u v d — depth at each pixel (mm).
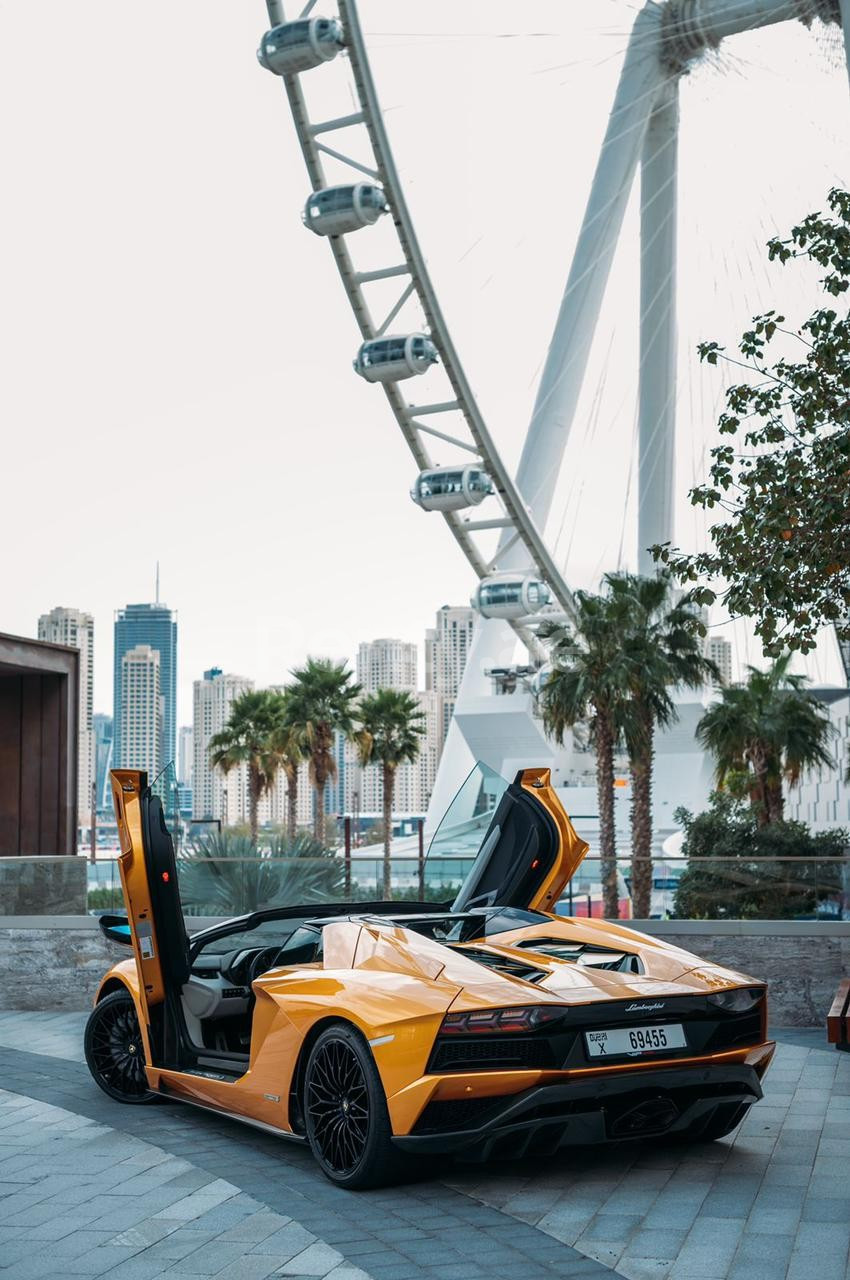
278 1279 3447
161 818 5855
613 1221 3975
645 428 48438
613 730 30281
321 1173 4652
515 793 6055
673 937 8844
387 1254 3650
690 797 57531
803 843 30922
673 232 47656
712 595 8320
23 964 9930
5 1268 3629
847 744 42469
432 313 40969
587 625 29875
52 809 15836
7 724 16062
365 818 153000
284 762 49062
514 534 52250
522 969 4730
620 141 47125
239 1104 5148
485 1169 4645
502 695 59594
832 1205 4121
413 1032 4199
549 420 50688
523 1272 3477
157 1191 4434
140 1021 5859
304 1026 4656
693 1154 4867
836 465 7648
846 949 8570
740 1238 3775
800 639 8039
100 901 10070
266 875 10148
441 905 6230
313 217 38875
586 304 49656
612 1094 4270
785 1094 6125
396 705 47594
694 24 40594
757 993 4789
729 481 8375
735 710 32812
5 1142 5277
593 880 9500
